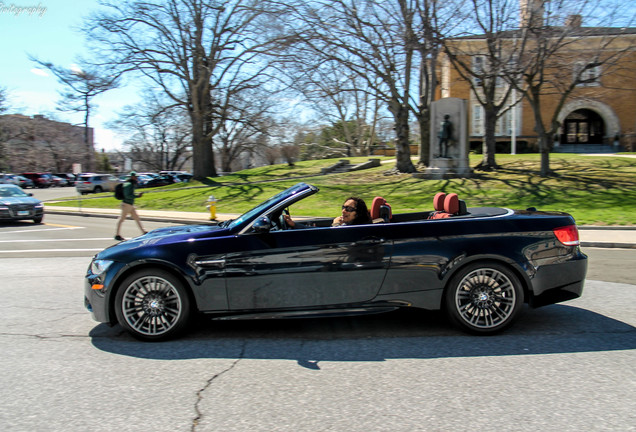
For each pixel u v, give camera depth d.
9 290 6.89
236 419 3.08
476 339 4.60
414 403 3.28
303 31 22.02
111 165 80.69
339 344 4.51
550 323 5.10
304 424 3.01
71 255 10.39
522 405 3.23
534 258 4.66
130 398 3.40
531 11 18.80
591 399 3.31
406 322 5.16
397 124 26.31
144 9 28.88
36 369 3.96
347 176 28.30
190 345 4.53
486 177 23.17
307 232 4.66
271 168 38.97
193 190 29.20
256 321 5.28
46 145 64.69
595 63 19.70
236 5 30.20
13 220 17.56
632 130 39.84
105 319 4.63
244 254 4.58
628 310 5.57
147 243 4.73
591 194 18.48
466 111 23.91
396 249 4.62
